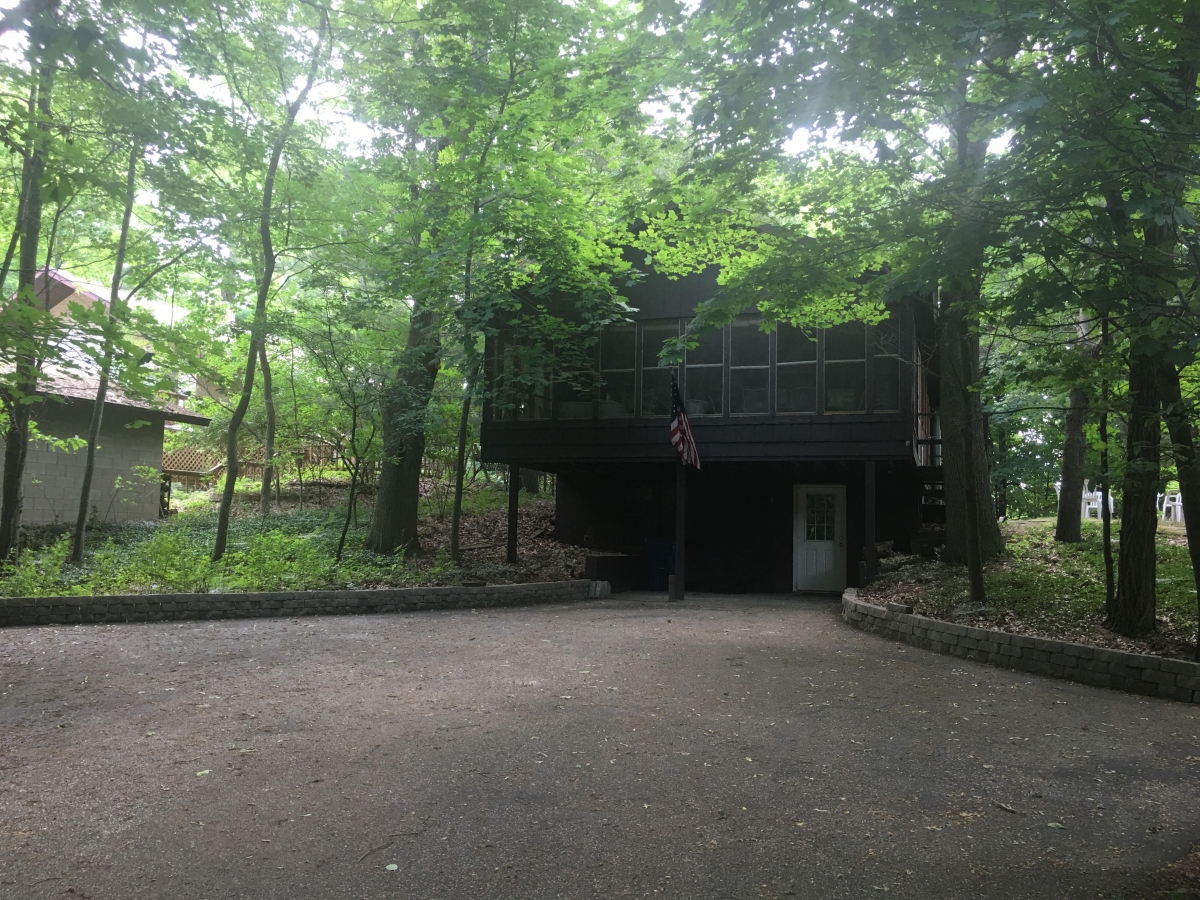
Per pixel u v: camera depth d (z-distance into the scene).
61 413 16.78
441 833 3.84
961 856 3.61
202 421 20.11
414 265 13.12
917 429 14.71
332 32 11.38
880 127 4.95
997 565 12.14
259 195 12.41
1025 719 5.86
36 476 16.30
